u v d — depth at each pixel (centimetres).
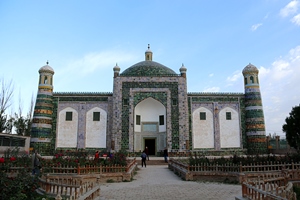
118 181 1452
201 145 3250
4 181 794
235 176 1369
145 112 3428
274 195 670
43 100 3177
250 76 3359
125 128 3144
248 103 3322
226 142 3278
